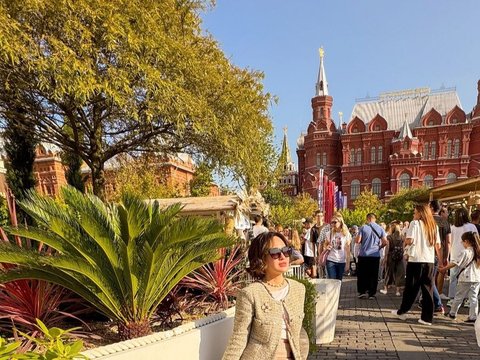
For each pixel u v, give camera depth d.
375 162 61.09
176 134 9.09
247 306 2.04
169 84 6.95
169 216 2.88
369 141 61.50
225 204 9.42
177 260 3.04
